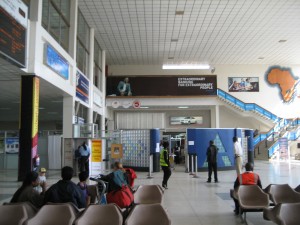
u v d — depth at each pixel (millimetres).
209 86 24000
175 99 24156
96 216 3744
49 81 10727
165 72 24938
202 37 18812
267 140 24297
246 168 6418
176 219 6094
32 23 9539
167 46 20484
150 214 3746
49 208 3826
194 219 6094
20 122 9617
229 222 5844
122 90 23688
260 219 6047
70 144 13414
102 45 20297
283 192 5598
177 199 8188
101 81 21125
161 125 25969
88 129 13453
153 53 22000
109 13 15406
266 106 24984
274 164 19625
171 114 26203
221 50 21469
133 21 16359
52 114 24109
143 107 25062
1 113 23641
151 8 14805
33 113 9594
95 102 18453
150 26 17000
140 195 5422
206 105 24484
